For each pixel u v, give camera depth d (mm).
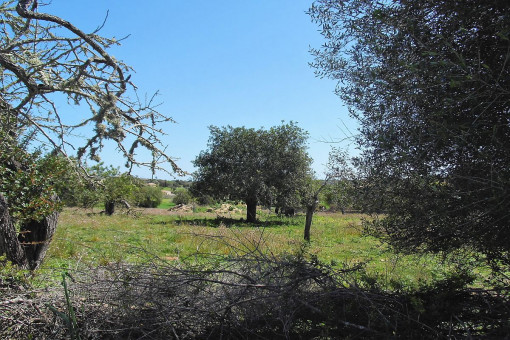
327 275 3479
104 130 3977
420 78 2771
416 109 2867
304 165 29281
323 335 3109
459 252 3357
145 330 3590
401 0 2988
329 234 17203
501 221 2705
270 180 29031
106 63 4332
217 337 3494
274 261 3633
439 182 2879
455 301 3186
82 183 5234
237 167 29094
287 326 3107
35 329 3711
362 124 3289
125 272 3945
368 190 3221
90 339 3631
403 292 3498
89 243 11258
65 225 18125
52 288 4305
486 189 2580
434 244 3152
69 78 4395
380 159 3105
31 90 4344
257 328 3424
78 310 3791
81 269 4664
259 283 3510
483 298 3139
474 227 2830
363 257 9242
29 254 5754
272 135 29328
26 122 4660
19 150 5086
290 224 26406
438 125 2635
